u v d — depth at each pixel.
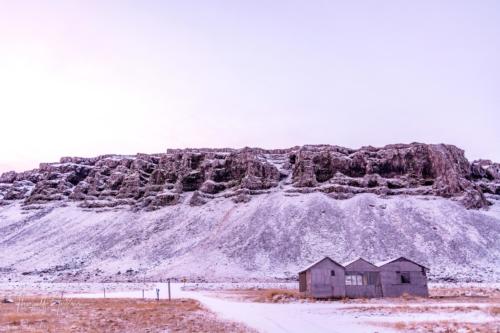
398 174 180.62
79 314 38.28
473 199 158.88
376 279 61.81
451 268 118.25
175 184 197.12
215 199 184.38
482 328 26.06
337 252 131.38
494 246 130.62
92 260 149.25
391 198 166.62
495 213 154.88
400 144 194.75
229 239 145.00
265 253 133.12
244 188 181.38
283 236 142.00
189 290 92.19
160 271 130.75
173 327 29.17
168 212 180.12
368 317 34.72
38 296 71.44
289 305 48.97
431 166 177.75
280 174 193.62
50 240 171.62
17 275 139.50
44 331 26.77
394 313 37.50
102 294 78.00
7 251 166.25
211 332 26.62
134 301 57.38
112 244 160.00
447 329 26.17
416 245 131.88
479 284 98.62
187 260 135.75
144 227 170.12
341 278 61.06
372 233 140.12
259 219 155.62
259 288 96.25
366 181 175.88
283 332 26.12
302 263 127.06
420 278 62.53
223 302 54.62
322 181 182.75
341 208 161.75
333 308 43.72
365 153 190.00
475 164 191.50
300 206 163.00
